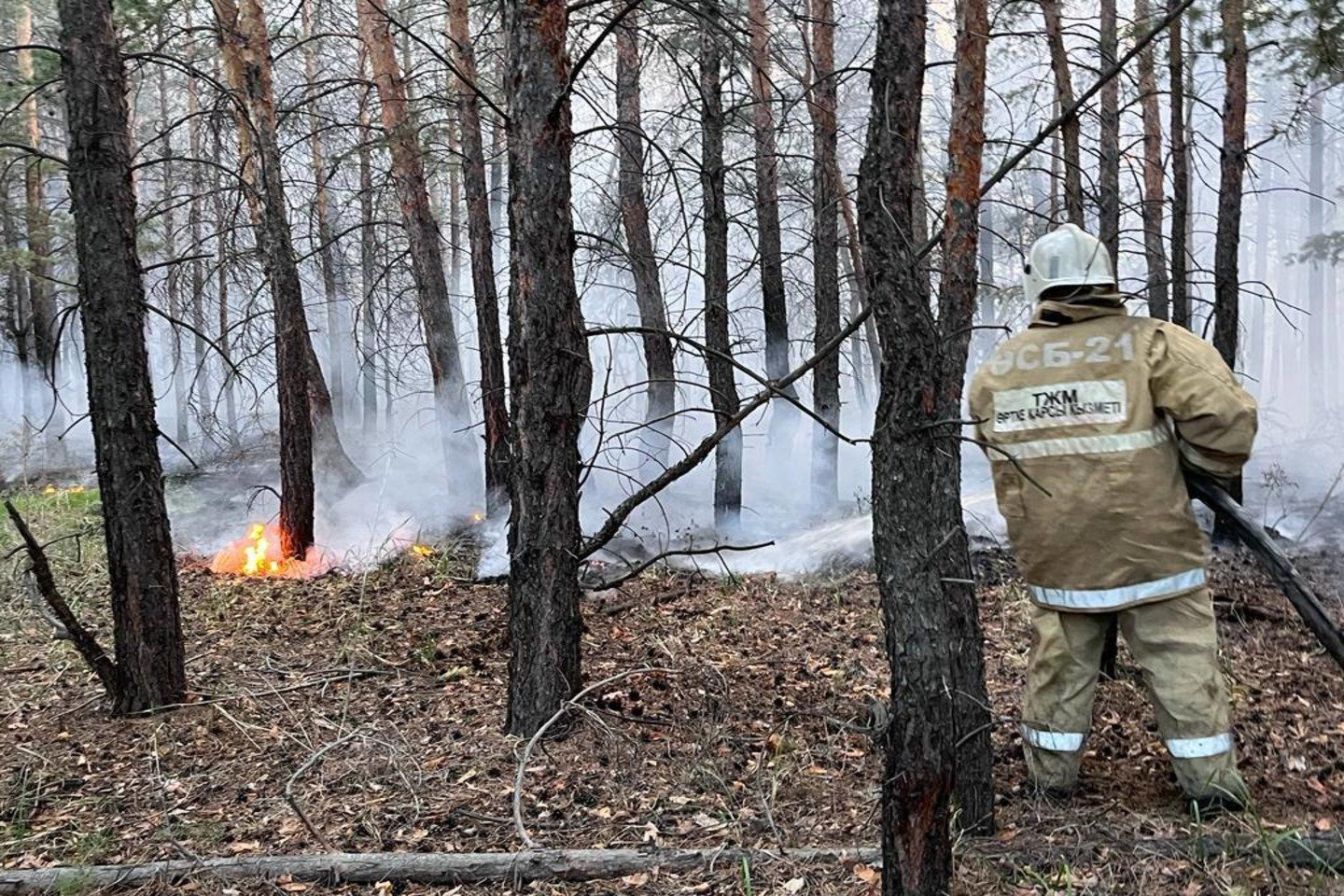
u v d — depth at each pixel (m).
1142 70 9.34
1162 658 3.63
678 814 3.85
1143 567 3.59
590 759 4.43
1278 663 5.33
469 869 3.44
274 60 10.81
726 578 7.85
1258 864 3.12
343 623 7.27
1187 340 3.55
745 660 5.91
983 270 17.69
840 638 6.28
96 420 5.34
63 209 19.03
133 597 5.40
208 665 6.26
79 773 4.65
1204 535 3.64
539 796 4.08
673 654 5.88
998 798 3.83
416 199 11.99
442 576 8.73
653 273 11.34
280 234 9.85
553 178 4.64
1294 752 4.17
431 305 12.20
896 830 2.67
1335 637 3.10
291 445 9.72
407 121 11.34
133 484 5.37
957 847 3.27
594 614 7.06
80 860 3.72
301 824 3.93
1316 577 6.67
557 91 4.59
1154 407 3.55
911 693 2.63
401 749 4.58
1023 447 3.75
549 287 4.68
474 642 6.56
